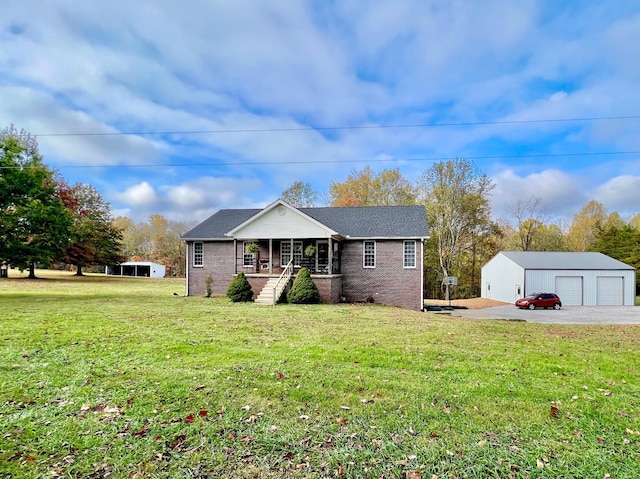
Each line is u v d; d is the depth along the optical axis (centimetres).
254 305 1648
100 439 365
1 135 2348
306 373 581
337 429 396
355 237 2064
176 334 879
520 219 4438
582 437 386
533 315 2070
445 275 3444
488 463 332
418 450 354
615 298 2684
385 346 789
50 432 378
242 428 394
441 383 545
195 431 386
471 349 780
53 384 519
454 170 3466
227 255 2253
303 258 2139
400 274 2048
